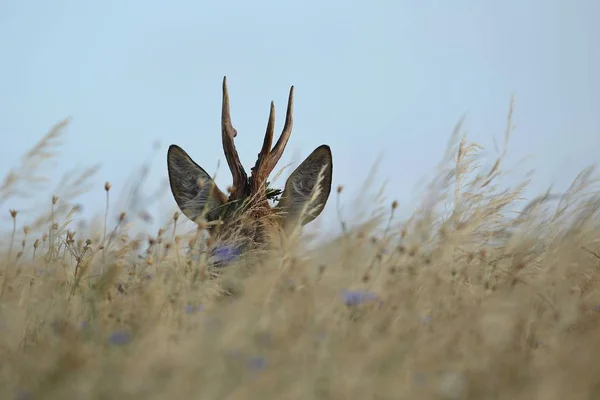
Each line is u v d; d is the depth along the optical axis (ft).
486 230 43.98
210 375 26.58
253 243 47.01
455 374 28.48
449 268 39.52
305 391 26.37
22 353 33.65
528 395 27.53
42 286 39.86
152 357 27.81
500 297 36.24
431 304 36.14
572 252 40.78
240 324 30.01
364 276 35.06
